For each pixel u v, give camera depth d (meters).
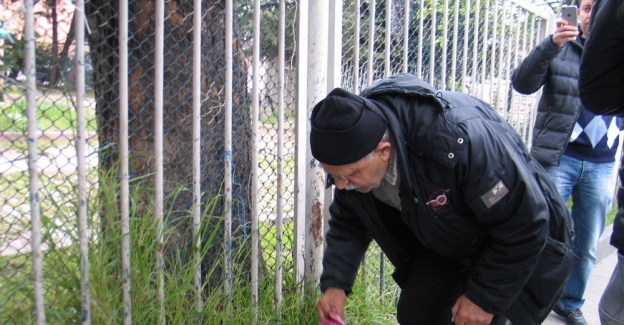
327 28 2.84
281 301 2.75
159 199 2.18
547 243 2.09
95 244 2.02
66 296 2.00
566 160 3.49
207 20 2.36
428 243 2.08
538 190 1.89
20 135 1.86
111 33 2.08
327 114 1.74
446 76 3.78
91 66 2.08
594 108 1.94
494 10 4.07
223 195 2.44
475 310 2.00
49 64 1.92
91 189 2.05
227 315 2.47
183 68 2.30
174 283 2.23
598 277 4.58
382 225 2.18
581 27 3.31
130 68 2.20
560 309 3.64
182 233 2.38
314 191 2.88
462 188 1.85
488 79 4.25
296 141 2.71
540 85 3.49
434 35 3.52
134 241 2.10
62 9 1.93
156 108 2.13
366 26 3.19
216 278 2.53
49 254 1.95
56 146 1.94
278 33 2.55
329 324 2.17
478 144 1.80
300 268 2.85
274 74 2.65
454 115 1.85
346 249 2.30
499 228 1.90
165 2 2.23
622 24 1.67
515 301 2.14
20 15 1.82
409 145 1.83
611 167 3.51
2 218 1.89
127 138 2.04
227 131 2.38
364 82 3.23
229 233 2.44
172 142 2.32
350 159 1.75
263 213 2.76
